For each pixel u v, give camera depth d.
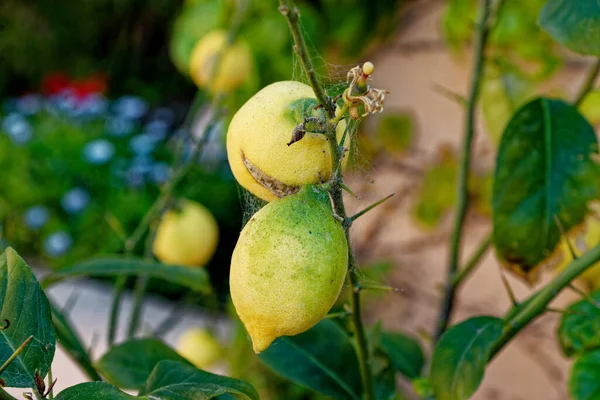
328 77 0.68
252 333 0.55
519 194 0.78
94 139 2.56
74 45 3.67
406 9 1.69
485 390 1.55
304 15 1.56
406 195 1.64
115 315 0.91
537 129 0.78
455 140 1.62
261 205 0.66
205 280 0.81
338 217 0.55
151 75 3.65
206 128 0.98
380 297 1.50
